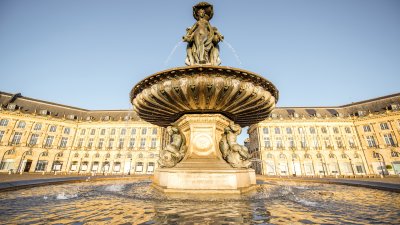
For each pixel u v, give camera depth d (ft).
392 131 115.44
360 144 123.54
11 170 111.86
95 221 8.36
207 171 15.76
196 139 19.34
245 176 17.72
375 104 132.26
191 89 15.94
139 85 18.19
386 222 8.58
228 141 19.26
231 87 15.87
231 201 12.46
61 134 135.33
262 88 17.92
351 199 14.21
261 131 128.98
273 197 14.29
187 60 23.94
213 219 8.71
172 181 15.93
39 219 8.61
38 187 19.30
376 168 116.67
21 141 123.44
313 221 8.66
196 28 23.59
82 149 134.31
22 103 136.46
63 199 13.25
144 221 8.37
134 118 139.64
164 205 11.32
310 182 34.53
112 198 13.58
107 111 159.33
